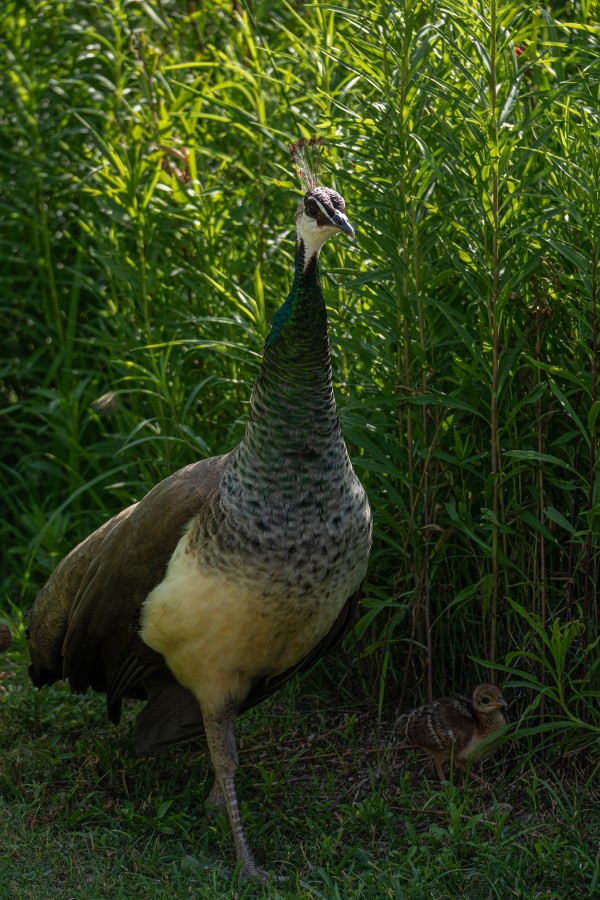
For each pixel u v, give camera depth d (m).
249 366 7.27
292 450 4.98
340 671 6.77
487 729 5.54
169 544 5.22
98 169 7.84
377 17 6.02
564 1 7.46
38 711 6.50
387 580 6.37
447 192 6.13
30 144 9.14
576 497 5.90
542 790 5.62
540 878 4.95
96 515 8.16
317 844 5.30
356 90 6.94
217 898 4.86
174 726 5.60
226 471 5.16
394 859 5.16
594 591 5.64
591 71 6.07
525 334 5.72
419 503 6.18
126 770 5.98
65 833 5.42
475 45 5.73
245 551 4.98
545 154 5.52
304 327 4.95
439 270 6.18
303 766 6.05
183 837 5.46
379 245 6.10
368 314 6.33
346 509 5.14
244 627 5.09
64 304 9.27
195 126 8.21
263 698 5.78
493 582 5.79
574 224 5.83
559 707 5.77
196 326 7.71
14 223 9.12
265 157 7.80
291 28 8.58
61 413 8.62
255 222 7.80
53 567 7.80
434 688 6.38
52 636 5.98
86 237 9.16
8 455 9.28
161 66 7.90
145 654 5.48
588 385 5.50
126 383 8.43
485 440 6.09
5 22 9.01
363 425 6.06
